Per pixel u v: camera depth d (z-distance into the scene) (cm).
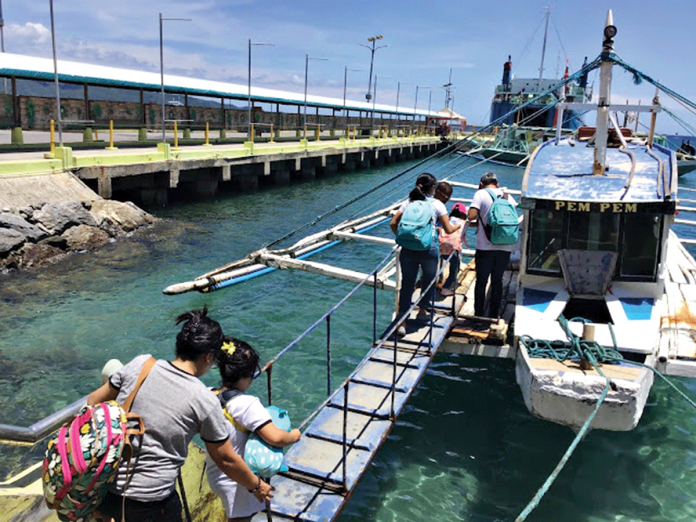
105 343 1044
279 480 521
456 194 3322
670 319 775
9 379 902
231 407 369
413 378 675
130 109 3092
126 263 1530
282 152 3359
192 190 2811
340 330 1136
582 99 4800
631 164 853
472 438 780
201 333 323
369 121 6512
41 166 1812
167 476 313
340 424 594
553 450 755
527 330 725
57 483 277
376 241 1606
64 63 2711
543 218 789
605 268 770
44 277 1382
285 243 1872
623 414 599
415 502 657
